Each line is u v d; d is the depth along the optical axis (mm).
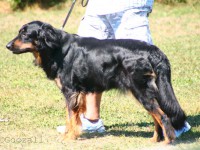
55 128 12281
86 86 11148
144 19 11711
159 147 10469
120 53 10625
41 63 11391
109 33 12188
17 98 15734
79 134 11430
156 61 10383
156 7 36906
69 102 11219
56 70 11258
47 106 14680
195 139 11070
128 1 11570
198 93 16266
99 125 12016
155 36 29734
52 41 11070
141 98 10523
